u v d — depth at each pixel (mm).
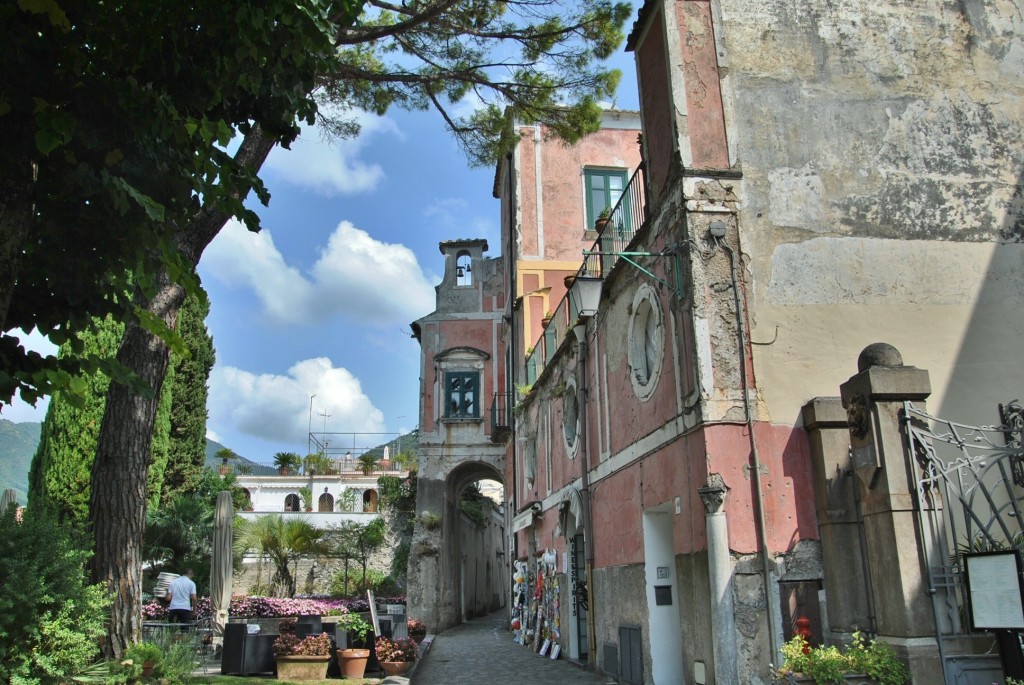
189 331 27141
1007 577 6012
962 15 10180
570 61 11305
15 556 6793
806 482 8297
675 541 9133
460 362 27156
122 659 7793
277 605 17750
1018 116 9953
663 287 9609
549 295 23047
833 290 8953
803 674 6941
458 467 26406
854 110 9578
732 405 8367
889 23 9969
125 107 4461
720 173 9039
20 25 4160
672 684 9836
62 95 4395
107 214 4805
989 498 7285
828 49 9734
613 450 12047
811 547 8109
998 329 9188
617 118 24422
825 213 9172
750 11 9703
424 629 18906
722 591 7840
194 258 8750
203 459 27297
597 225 13352
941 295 9195
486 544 39062
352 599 25734
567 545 15406
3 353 4723
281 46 5023
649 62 10273
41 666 6688
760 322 8703
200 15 4664
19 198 4195
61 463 19672
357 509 45625
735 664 7688
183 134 4734
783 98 9461
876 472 7270
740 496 8117
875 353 7625
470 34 10953
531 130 24078
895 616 6957
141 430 8375
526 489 21094
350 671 11250
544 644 16578
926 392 7359
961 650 6742
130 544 8164
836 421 8258
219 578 15023
